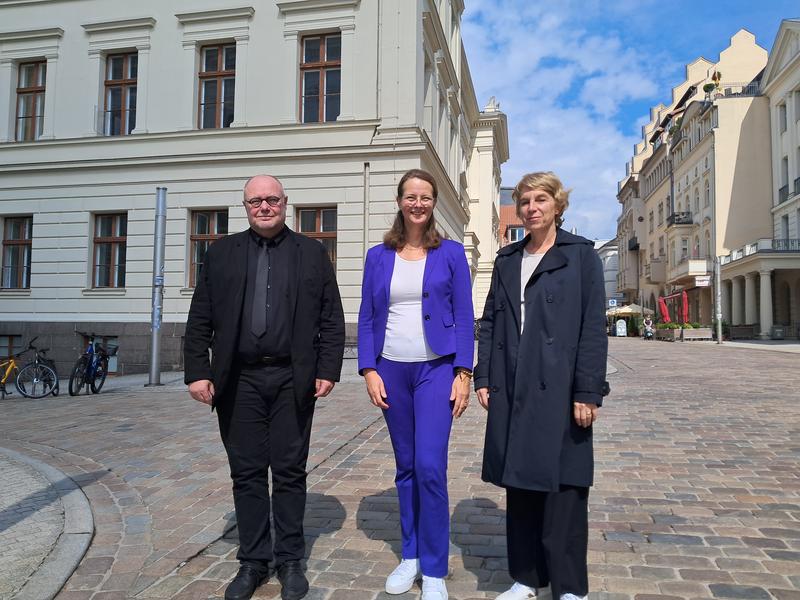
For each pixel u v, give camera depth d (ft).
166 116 52.80
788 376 38.60
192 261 52.31
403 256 9.07
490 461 8.13
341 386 33.17
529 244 8.57
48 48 55.62
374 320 9.06
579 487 7.69
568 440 7.68
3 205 55.57
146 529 11.28
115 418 23.89
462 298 8.85
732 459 16.30
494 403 8.18
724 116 132.26
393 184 48.24
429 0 54.03
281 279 9.06
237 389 8.99
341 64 49.93
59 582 8.93
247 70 51.34
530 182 8.23
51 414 25.48
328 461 16.46
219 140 51.49
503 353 8.23
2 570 9.37
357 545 10.44
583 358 7.70
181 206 51.90
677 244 153.48
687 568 9.35
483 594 8.61
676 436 19.35
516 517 8.26
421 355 8.75
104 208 53.42
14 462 16.46
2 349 55.31
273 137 50.49
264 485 9.14
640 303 216.74
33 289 54.65
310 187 49.60
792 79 117.29
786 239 111.14
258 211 9.05
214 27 52.08
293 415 9.03
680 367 46.57
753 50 165.37
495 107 108.37
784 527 11.10
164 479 14.71
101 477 14.89
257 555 8.84
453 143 77.10
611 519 11.61
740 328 111.45
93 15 54.80
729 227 131.13
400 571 8.82
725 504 12.46
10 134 56.75
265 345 8.86
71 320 53.72
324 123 49.32
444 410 8.67
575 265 7.96
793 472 14.93
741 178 131.13
